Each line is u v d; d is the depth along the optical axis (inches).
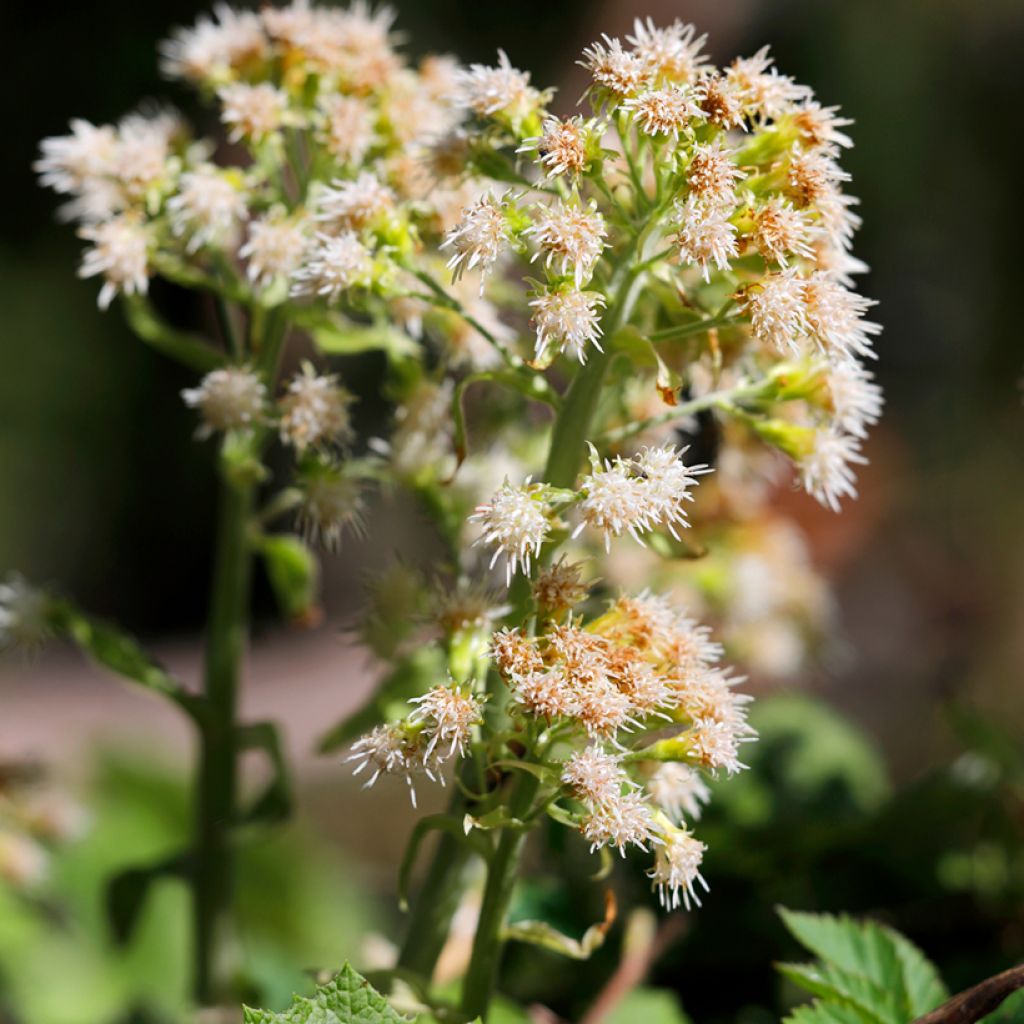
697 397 28.6
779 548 33.7
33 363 117.8
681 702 26.5
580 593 26.5
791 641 35.4
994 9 109.7
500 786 27.2
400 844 50.6
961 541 91.5
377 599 28.9
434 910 28.0
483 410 30.5
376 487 29.6
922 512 94.0
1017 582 87.4
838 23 105.3
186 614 121.6
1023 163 111.6
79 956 37.2
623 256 27.0
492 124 27.5
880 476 90.7
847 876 31.9
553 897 31.6
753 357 28.2
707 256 26.4
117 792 45.2
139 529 120.4
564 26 105.2
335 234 27.7
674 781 27.1
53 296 118.8
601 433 28.4
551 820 31.4
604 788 26.1
